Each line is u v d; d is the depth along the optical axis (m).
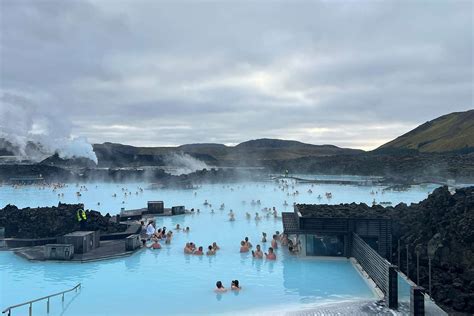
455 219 26.84
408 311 20.20
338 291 24.17
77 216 38.03
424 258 25.89
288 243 36.25
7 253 33.38
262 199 74.06
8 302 22.59
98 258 31.12
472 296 20.62
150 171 121.25
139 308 21.66
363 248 27.58
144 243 36.00
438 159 132.00
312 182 108.25
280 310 21.23
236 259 32.00
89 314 20.80
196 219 51.94
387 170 136.62
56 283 25.94
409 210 34.34
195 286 25.31
